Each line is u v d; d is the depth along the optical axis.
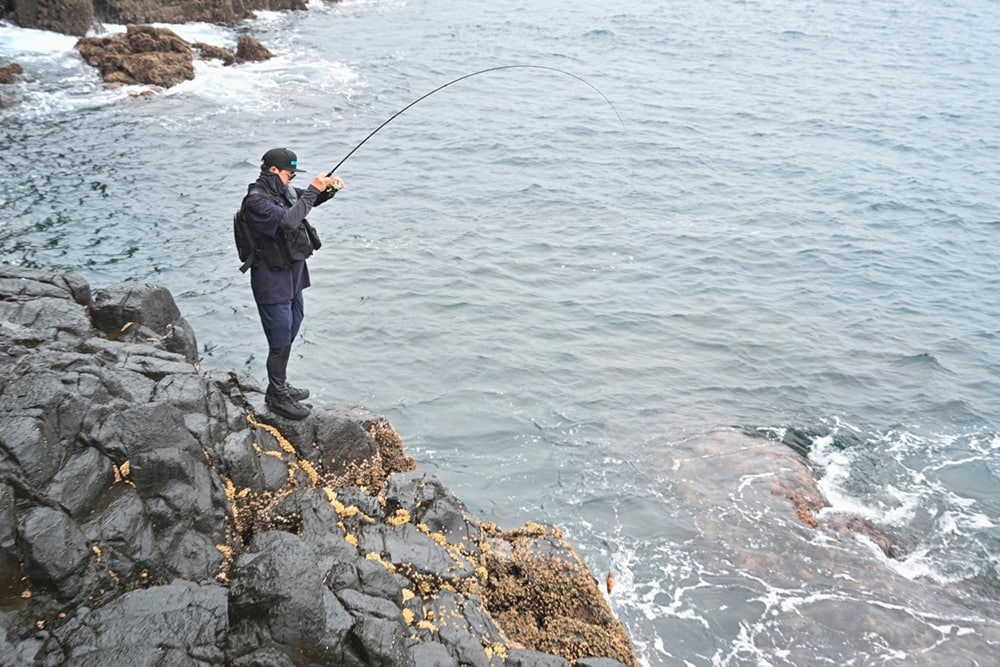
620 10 57.81
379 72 39.03
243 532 7.05
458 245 21.72
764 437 14.84
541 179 26.97
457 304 18.69
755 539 12.27
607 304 19.30
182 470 6.50
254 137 29.28
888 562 12.13
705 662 10.30
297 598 5.59
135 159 26.45
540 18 54.09
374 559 7.05
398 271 20.02
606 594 11.17
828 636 10.74
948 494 13.70
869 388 16.62
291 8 50.78
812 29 54.16
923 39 52.31
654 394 15.93
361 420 9.24
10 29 37.16
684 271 21.25
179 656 5.32
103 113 30.52
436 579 7.18
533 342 17.44
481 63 42.03
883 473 14.13
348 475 8.45
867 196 26.89
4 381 6.23
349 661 5.68
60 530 5.56
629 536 12.23
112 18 40.69
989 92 40.66
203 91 33.81
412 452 13.80
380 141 29.91
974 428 15.53
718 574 11.62
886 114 36.38
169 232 21.41
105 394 6.89
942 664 10.46
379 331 17.34
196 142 28.36
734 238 23.31
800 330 18.67
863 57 47.34
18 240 20.33
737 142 31.89
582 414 15.12
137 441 6.47
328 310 17.98
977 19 58.59
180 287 18.58
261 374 15.54
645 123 33.75
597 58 44.62
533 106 35.44
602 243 22.50
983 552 12.48
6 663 5.04
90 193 23.56
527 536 9.10
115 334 8.77
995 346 18.50
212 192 24.27
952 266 22.33
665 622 10.82
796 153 30.88
